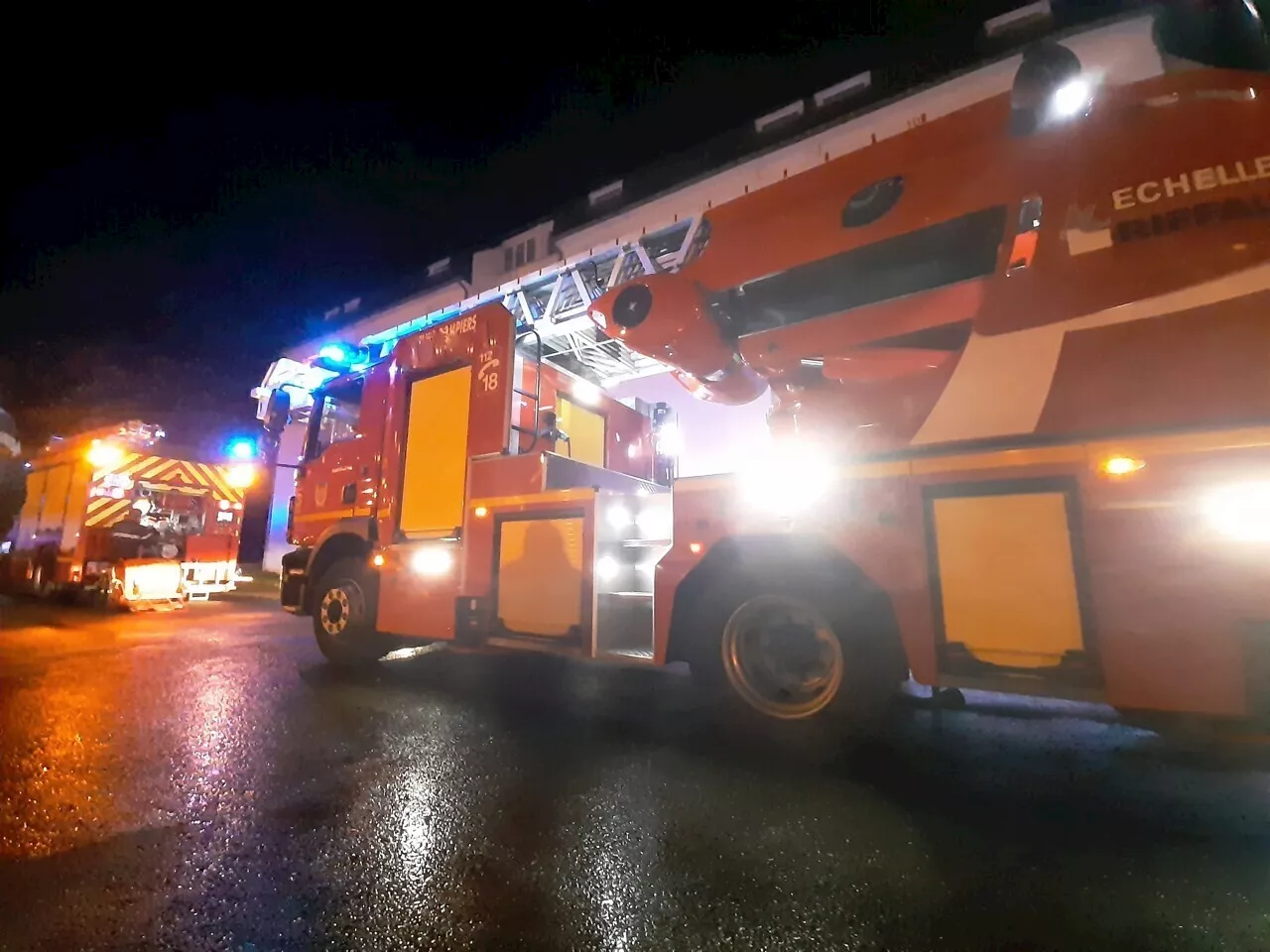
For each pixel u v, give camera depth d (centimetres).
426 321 1260
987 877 213
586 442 601
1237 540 229
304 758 329
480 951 178
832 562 325
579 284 1017
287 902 201
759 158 1167
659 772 309
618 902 200
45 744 349
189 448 1104
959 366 303
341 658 563
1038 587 265
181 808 268
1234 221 252
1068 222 284
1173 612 237
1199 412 246
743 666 352
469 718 403
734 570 355
